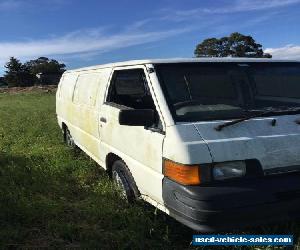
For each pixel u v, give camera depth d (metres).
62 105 8.69
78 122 7.23
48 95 40.62
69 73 8.55
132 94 5.07
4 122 14.10
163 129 4.16
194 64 4.68
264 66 4.95
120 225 4.79
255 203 3.74
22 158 7.93
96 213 5.02
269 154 3.93
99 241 4.42
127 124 4.19
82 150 7.73
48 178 6.55
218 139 3.90
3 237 4.46
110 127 5.48
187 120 4.13
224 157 3.80
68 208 5.36
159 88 4.40
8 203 5.28
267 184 3.83
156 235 4.50
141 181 4.64
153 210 4.92
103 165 6.02
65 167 7.17
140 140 4.59
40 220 4.97
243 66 4.83
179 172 3.84
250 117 4.14
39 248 4.33
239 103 4.53
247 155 3.87
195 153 3.77
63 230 4.64
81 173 6.86
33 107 22.34
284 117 4.34
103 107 5.80
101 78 6.09
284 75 4.95
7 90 56.47
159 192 4.19
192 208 3.70
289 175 4.00
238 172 3.84
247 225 3.78
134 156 4.79
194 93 4.43
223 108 4.36
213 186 3.76
